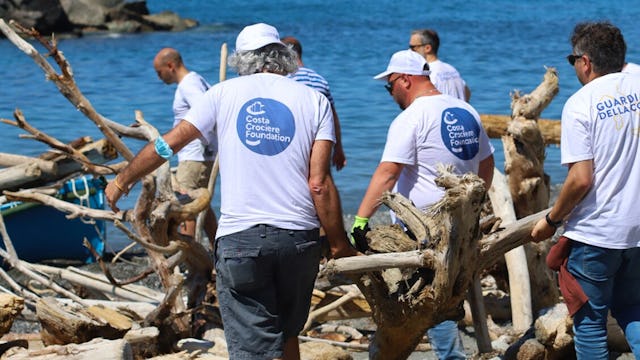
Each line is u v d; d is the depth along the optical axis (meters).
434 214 5.08
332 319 7.37
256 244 4.85
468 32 50.28
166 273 6.75
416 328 5.43
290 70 5.17
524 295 7.38
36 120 22.78
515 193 7.81
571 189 5.22
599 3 71.38
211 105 5.02
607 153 5.21
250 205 4.88
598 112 5.19
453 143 6.02
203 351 6.54
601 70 5.35
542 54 38.16
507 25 54.91
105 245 11.23
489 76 31.03
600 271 5.34
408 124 6.01
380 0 79.62
